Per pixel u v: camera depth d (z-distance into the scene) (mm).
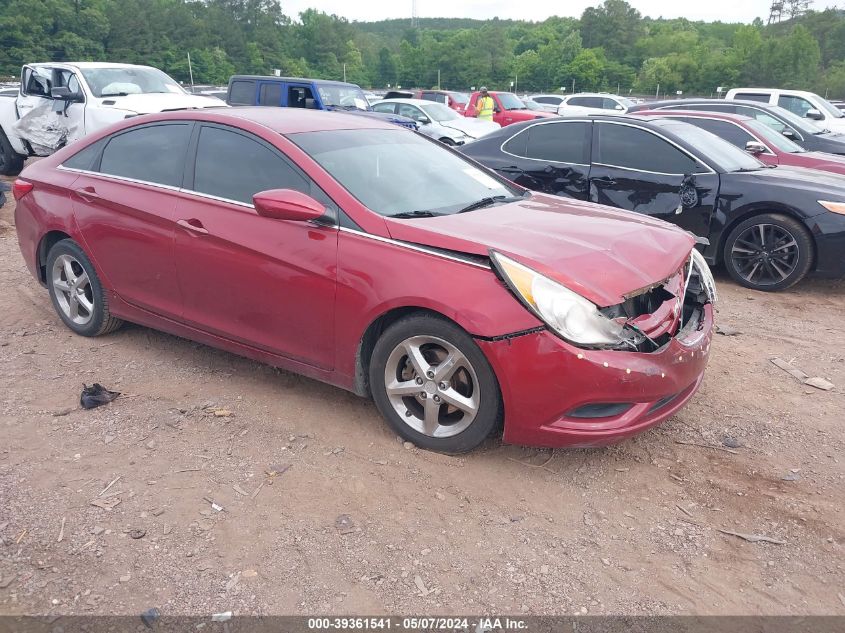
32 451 3430
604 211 4141
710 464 3455
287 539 2824
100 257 4520
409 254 3271
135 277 4371
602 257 3236
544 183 7598
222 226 3848
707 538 2898
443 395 3291
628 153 7168
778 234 6496
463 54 113000
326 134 4031
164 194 4152
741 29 99938
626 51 131000
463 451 3357
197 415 3809
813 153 9234
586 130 7426
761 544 2863
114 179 4430
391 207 3605
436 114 17766
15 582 2557
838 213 6164
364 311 3373
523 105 24250
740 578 2674
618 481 3287
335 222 3502
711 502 3141
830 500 3158
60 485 3152
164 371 4379
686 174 6855
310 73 114688
